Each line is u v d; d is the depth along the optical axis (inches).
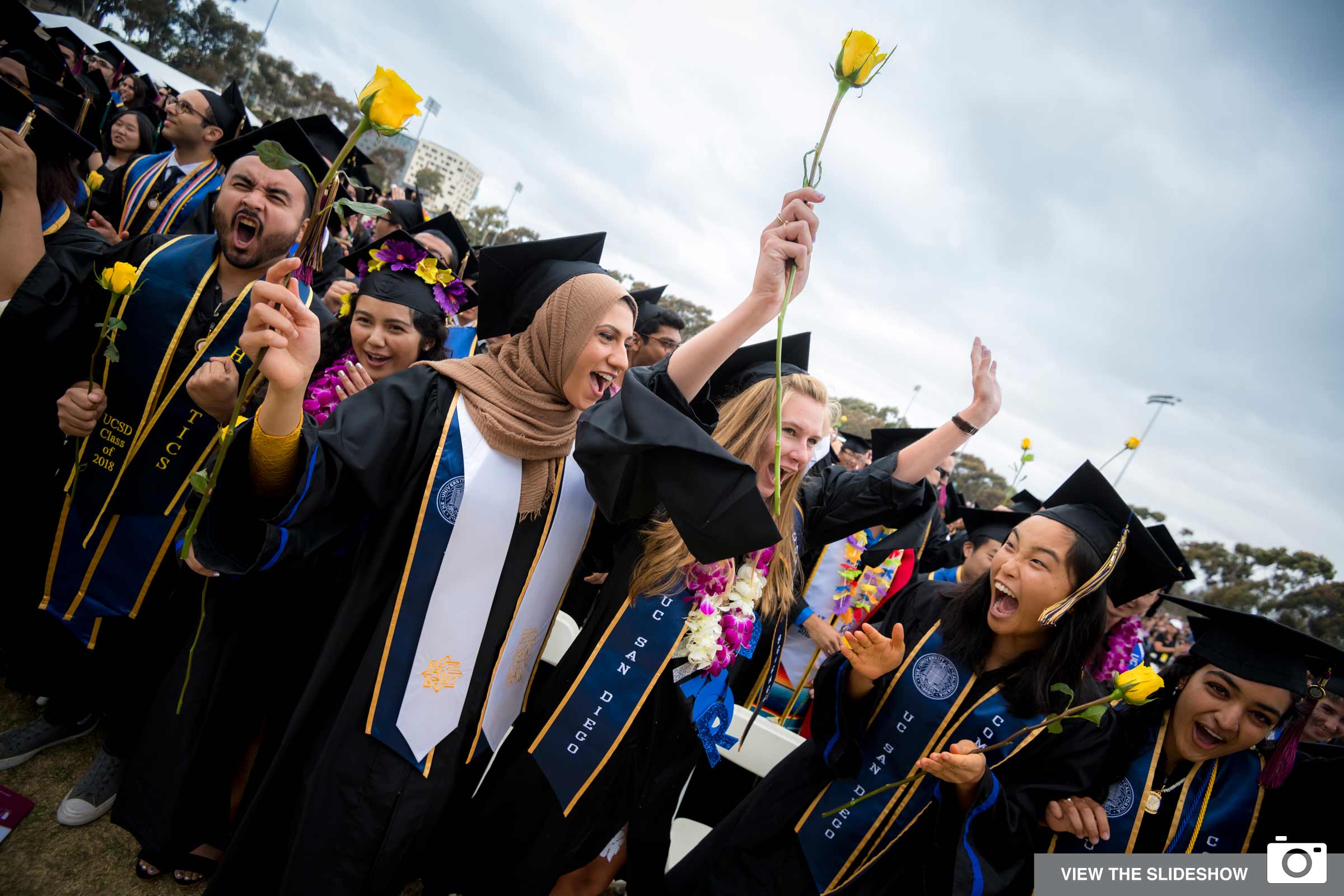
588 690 79.2
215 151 101.8
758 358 92.0
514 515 71.3
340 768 66.8
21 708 104.6
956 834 81.7
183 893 85.3
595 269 82.4
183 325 90.6
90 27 328.8
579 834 79.1
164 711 75.1
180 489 91.0
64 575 90.9
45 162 95.2
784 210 61.3
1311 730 105.3
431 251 148.1
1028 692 81.6
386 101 45.4
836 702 86.0
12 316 86.3
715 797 128.4
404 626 68.2
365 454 63.8
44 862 81.5
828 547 145.3
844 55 52.4
